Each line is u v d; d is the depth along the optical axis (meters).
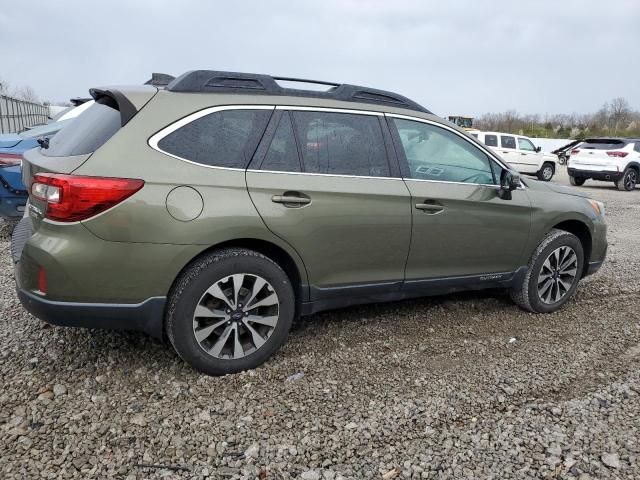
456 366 3.36
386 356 3.45
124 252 2.71
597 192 16.50
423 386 3.08
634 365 3.45
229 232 2.91
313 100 3.31
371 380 3.13
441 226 3.64
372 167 3.43
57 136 3.37
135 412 2.70
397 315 4.18
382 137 3.51
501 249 4.00
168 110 2.91
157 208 2.74
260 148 3.08
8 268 5.08
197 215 2.82
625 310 4.54
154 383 2.97
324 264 3.27
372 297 3.58
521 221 4.05
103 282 2.71
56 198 2.65
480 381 3.17
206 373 3.06
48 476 2.21
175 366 3.16
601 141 17.84
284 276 3.15
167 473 2.28
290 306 3.22
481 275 3.98
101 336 3.52
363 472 2.33
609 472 2.37
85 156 2.74
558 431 2.66
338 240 3.27
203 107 2.98
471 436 2.61
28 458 2.31
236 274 2.99
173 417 2.67
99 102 3.28
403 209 3.46
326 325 3.91
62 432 2.51
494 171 4.02
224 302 3.00
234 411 2.75
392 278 3.55
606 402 2.95
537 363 3.43
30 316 3.85
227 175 2.95
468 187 3.79
